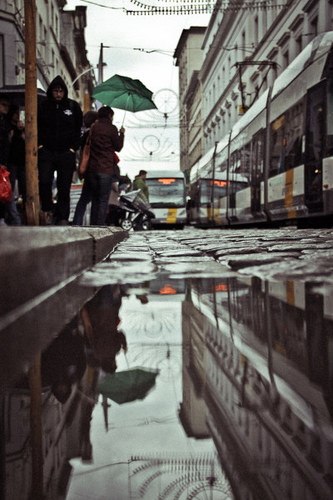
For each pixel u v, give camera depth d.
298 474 0.60
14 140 8.46
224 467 0.62
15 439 0.76
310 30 24.97
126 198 16.06
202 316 1.91
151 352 1.34
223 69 45.28
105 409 0.88
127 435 0.74
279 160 14.45
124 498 0.56
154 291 2.63
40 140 6.89
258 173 16.62
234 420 0.79
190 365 1.19
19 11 23.61
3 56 23.34
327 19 23.02
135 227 16.62
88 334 1.60
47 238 2.44
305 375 1.09
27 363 1.26
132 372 1.14
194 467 0.62
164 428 0.76
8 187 6.98
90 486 0.59
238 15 38.25
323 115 11.55
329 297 2.26
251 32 35.41
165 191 28.39
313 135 12.00
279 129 14.52
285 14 28.03
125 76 9.54
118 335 1.58
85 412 0.87
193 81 61.34
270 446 0.68
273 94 15.35
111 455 0.68
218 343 1.44
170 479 0.59
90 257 4.11
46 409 0.90
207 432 0.74
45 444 0.73
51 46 35.44
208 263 4.29
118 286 2.84
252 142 17.52
